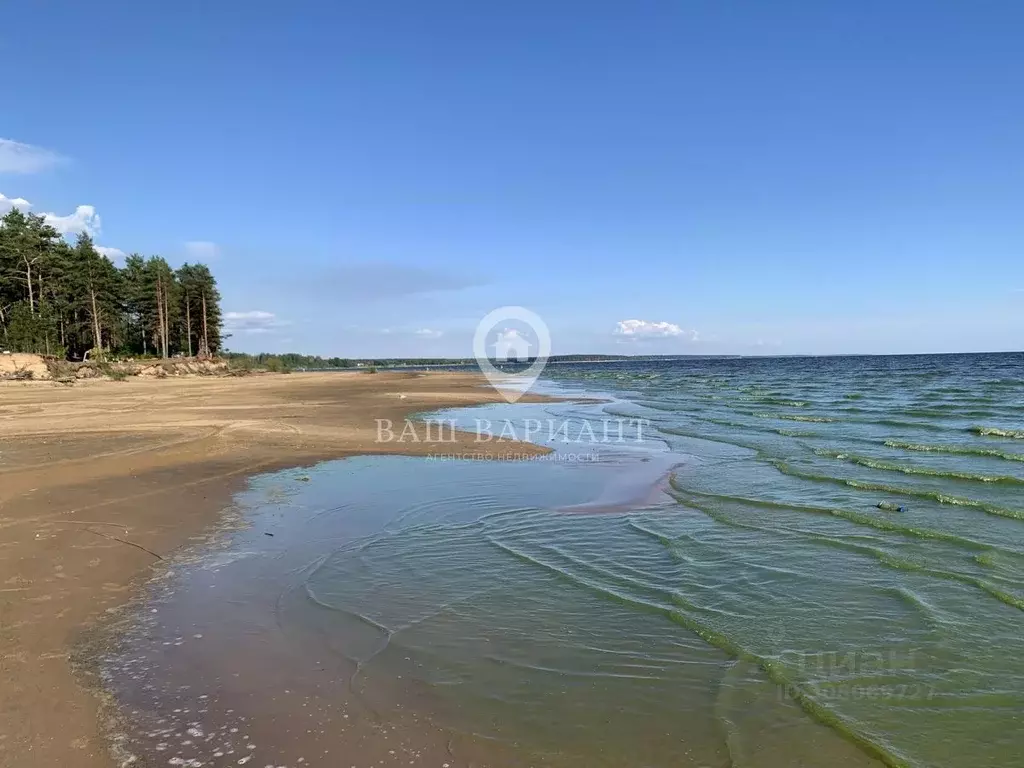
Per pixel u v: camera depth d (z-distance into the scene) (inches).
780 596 244.7
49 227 2361.0
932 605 234.1
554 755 144.1
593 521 356.5
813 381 1935.3
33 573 250.5
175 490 404.5
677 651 198.8
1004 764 143.3
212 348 3186.5
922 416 888.9
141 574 256.8
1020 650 198.5
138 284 2778.1
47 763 133.2
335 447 617.0
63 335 2406.5
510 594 246.1
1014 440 642.8
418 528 339.6
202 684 170.2
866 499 403.9
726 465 537.3
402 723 155.1
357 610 227.6
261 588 246.1
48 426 698.8
